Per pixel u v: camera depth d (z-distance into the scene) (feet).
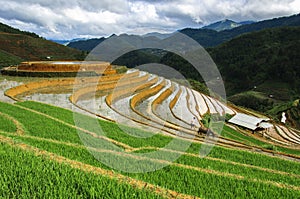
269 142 97.35
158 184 26.68
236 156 49.21
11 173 21.27
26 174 21.58
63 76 141.90
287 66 310.45
